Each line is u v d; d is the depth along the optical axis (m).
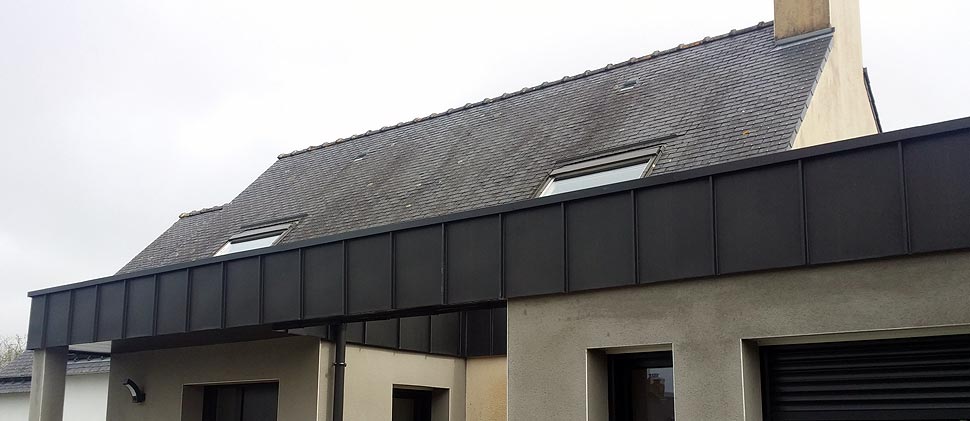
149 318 11.59
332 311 9.78
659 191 7.73
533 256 8.34
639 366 8.10
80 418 20.75
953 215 6.18
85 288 12.40
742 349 7.07
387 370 13.18
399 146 17.33
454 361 14.46
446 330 14.33
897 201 6.46
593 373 7.95
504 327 14.28
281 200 17.20
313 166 18.67
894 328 6.39
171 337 12.22
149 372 14.16
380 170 16.30
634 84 14.54
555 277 8.15
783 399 7.19
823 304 6.73
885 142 6.54
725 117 11.48
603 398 8.01
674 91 13.30
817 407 6.99
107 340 12.02
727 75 12.98
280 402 12.32
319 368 12.00
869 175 6.63
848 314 6.60
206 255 15.98
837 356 6.95
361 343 12.69
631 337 7.68
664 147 11.26
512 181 12.64
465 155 14.93
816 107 11.52
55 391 12.79
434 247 9.09
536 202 8.38
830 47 12.45
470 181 13.48
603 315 7.89
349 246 9.84
